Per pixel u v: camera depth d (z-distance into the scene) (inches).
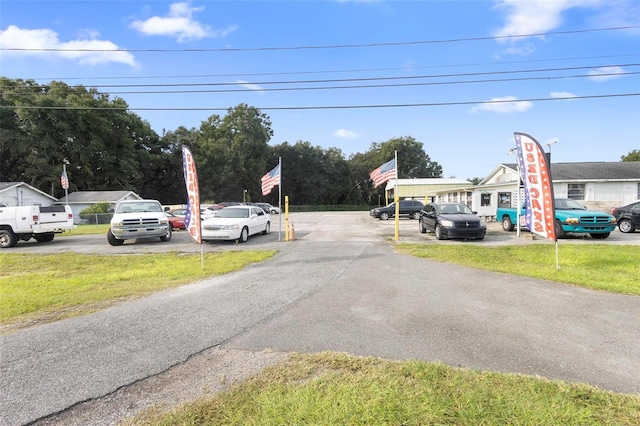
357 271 323.6
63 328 181.9
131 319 195.3
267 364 137.6
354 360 138.2
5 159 1631.4
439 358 140.4
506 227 690.2
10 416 107.3
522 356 141.8
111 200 1579.7
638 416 99.7
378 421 98.4
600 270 317.7
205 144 2207.2
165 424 101.0
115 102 1860.2
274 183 621.3
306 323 185.0
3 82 1526.8
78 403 114.0
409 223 995.3
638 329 171.2
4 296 246.2
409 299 228.7
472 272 315.0
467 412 101.8
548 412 101.3
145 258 441.1
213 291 258.7
